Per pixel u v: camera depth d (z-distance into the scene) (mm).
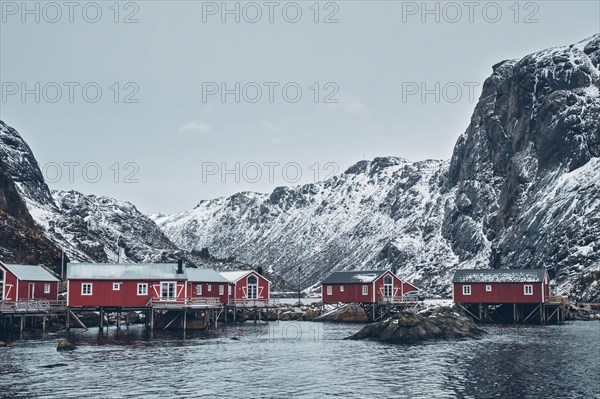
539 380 50344
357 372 54188
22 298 86750
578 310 119000
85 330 89062
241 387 48031
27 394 44969
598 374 52719
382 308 119562
